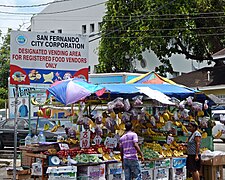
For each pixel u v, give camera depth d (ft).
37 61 43.50
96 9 132.26
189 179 40.86
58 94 34.86
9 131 67.92
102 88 35.83
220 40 100.53
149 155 37.83
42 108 40.81
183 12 90.74
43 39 43.88
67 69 45.65
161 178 38.86
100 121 37.45
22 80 37.14
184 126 42.78
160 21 92.63
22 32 42.27
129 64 103.65
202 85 90.84
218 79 90.58
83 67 46.42
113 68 94.99
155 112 44.50
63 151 34.68
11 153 64.44
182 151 41.04
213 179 39.63
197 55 101.81
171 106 42.50
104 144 37.24
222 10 92.22
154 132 42.29
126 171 34.50
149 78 44.11
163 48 97.04
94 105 43.27
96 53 129.59
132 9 99.50
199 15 92.43
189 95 42.06
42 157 34.06
